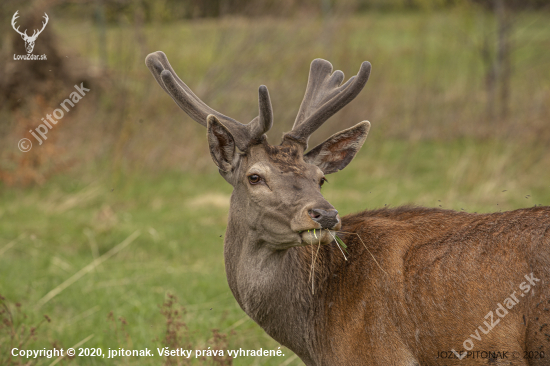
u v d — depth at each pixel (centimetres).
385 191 1539
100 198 1498
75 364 731
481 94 2277
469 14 2438
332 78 676
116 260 1102
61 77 1784
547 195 1458
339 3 2120
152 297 919
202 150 1814
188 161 1781
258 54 2006
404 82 2303
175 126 1817
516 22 2584
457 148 1858
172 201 1509
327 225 498
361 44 2292
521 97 2202
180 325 711
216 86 1969
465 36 2491
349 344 541
